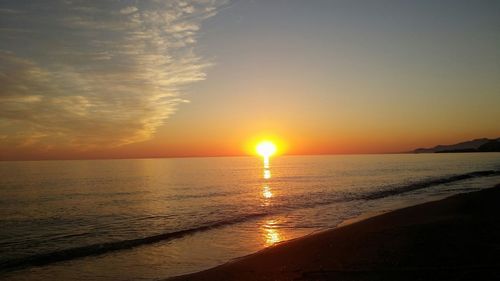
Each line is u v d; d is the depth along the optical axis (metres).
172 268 14.20
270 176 83.62
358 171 95.88
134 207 34.06
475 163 125.75
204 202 36.78
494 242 13.67
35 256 16.36
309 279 10.99
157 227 23.91
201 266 14.37
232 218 25.80
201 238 19.36
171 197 42.06
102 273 13.73
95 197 42.94
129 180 72.88
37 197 43.22
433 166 112.00
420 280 10.09
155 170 124.75
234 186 56.59
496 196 26.50
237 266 13.09
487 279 9.77
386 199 35.09
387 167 115.31
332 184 56.66
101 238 20.81
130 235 21.41
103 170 125.62
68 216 29.48
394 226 18.42
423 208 24.00
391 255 12.87
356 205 31.33
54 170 126.12
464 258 11.81
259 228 21.89
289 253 14.48
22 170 126.25
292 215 26.55
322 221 23.89
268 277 11.72
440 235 15.12
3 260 15.81
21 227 25.00
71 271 14.10
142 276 13.30
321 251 14.44
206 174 96.44
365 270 11.38
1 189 53.62
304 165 159.88
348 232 17.89
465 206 23.20
